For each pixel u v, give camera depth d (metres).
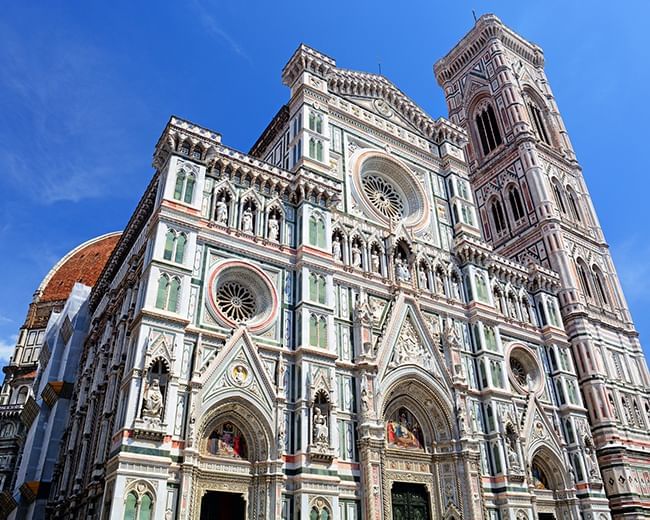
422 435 42.34
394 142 55.84
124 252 52.03
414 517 38.62
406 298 44.97
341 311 41.69
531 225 70.31
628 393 61.31
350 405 38.03
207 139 39.72
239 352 34.31
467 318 49.88
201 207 37.75
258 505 31.53
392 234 48.50
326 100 50.50
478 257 53.50
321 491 32.72
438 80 95.75
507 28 89.12
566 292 63.44
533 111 83.31
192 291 34.88
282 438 33.38
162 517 27.36
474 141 84.12
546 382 53.69
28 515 54.12
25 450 62.78
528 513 41.97
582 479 49.03
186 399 31.38
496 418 44.78
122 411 29.91
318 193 43.78
